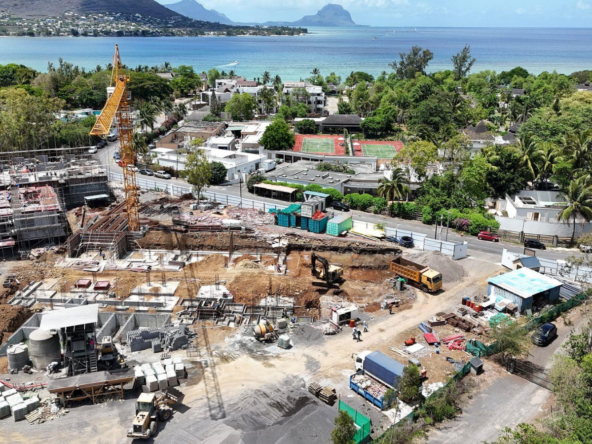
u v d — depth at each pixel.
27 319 70.44
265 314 70.88
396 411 50.47
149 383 54.28
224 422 50.56
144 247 93.88
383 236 98.56
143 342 63.31
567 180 120.88
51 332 60.06
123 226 98.19
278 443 46.91
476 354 61.91
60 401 53.28
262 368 59.59
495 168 119.94
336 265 86.88
